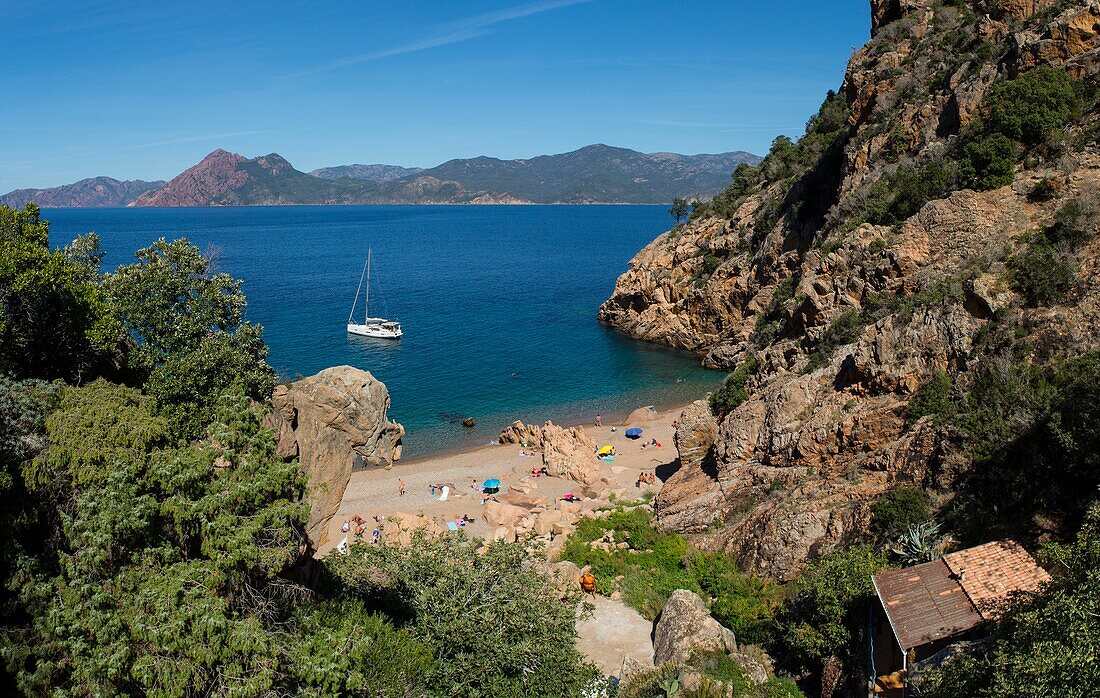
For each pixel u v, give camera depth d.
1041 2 53.12
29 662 14.34
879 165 58.97
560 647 22.19
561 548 37.28
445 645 21.19
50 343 23.42
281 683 15.12
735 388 53.31
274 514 16.41
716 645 24.94
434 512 47.22
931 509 27.08
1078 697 12.15
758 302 84.88
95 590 14.00
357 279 159.88
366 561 25.64
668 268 102.62
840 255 54.12
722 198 109.06
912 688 17.62
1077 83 43.66
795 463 35.72
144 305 29.78
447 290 145.50
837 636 22.23
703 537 35.94
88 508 14.71
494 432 66.00
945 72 58.34
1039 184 40.47
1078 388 24.50
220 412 18.17
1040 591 16.56
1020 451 25.30
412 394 76.69
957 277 35.50
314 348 93.88
